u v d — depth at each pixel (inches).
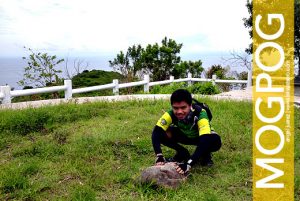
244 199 153.9
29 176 178.1
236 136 237.9
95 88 462.6
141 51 711.7
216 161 195.3
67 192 159.6
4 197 155.0
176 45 722.2
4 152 219.6
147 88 559.8
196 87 544.1
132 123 268.5
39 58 512.1
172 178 160.6
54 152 211.8
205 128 166.2
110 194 156.8
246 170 183.8
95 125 269.7
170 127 183.5
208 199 148.0
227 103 352.2
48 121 279.3
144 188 158.6
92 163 191.9
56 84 516.7
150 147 214.7
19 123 266.7
